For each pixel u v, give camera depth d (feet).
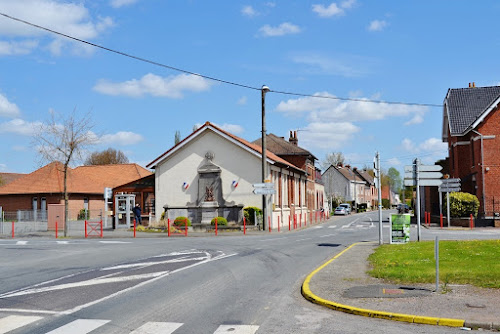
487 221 112.68
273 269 47.78
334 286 36.78
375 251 59.72
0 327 26.40
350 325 26.71
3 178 231.91
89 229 125.29
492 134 121.39
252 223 119.24
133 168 215.72
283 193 142.10
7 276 45.91
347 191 342.64
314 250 65.10
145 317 28.48
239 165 124.57
